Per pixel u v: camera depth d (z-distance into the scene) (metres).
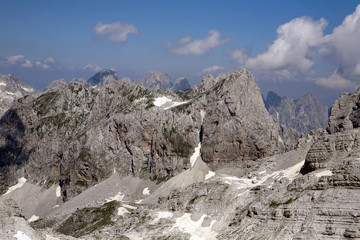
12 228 186.00
